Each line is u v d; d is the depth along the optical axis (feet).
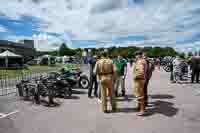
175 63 42.06
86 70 71.36
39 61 126.11
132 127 15.05
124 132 14.12
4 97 25.96
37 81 24.99
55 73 31.27
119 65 25.57
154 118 17.13
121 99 24.44
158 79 47.39
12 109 20.13
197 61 39.17
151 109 19.89
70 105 21.80
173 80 41.63
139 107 19.35
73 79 31.22
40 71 50.11
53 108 20.62
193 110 19.52
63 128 14.94
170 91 30.07
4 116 17.85
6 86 32.91
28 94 24.26
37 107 20.98
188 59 49.78
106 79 18.44
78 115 18.11
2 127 15.16
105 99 18.85
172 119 16.83
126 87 34.17
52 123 16.02
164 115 17.93
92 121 16.44
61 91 26.25
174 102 22.84
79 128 14.93
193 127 14.99
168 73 66.80
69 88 26.58
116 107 19.65
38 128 14.97
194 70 39.58
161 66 112.98
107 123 15.96
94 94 26.86
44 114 18.45
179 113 18.53
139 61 18.75
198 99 24.38
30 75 41.86
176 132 14.08
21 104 22.26
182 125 15.42
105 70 18.48
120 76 25.79
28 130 14.58
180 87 34.17
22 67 85.20
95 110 19.76
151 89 32.09
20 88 25.22
